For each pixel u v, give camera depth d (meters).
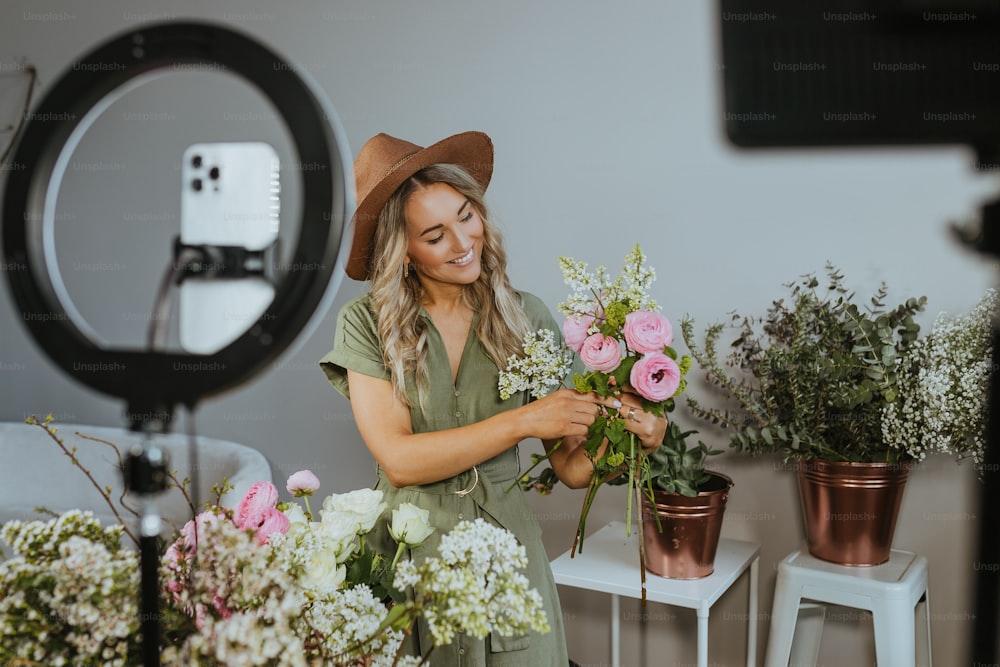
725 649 2.34
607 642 2.46
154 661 0.53
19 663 0.64
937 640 2.12
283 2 2.77
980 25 0.90
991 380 0.83
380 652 0.73
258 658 0.62
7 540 0.70
